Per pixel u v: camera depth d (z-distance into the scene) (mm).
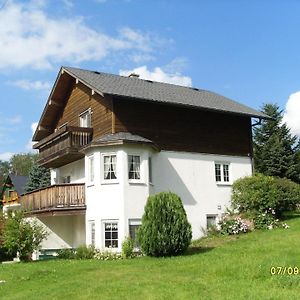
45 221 25781
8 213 22266
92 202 21750
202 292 10703
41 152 29203
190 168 24453
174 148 24109
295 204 25109
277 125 43375
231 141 26391
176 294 10719
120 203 20797
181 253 17875
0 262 21719
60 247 26109
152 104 23891
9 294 12344
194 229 23922
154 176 23062
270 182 24281
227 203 25344
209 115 25859
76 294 11586
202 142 25203
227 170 26062
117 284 12461
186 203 23922
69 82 27484
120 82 25438
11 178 59344
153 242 17547
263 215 23094
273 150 41031
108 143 21062
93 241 21703
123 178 20938
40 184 48250
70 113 27516
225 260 14695
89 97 25141
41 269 16141
